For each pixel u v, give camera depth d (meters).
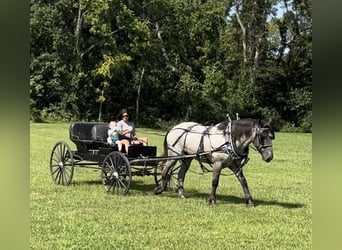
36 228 8.60
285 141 35.94
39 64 46.84
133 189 13.02
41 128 37.53
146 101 50.47
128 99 49.94
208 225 9.24
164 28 48.47
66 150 13.50
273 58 55.75
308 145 32.59
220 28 50.06
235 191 13.33
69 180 13.08
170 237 8.34
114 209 10.37
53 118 46.34
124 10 45.25
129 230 8.74
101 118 47.34
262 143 10.34
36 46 47.69
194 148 11.46
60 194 11.87
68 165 13.35
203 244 7.99
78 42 47.38
